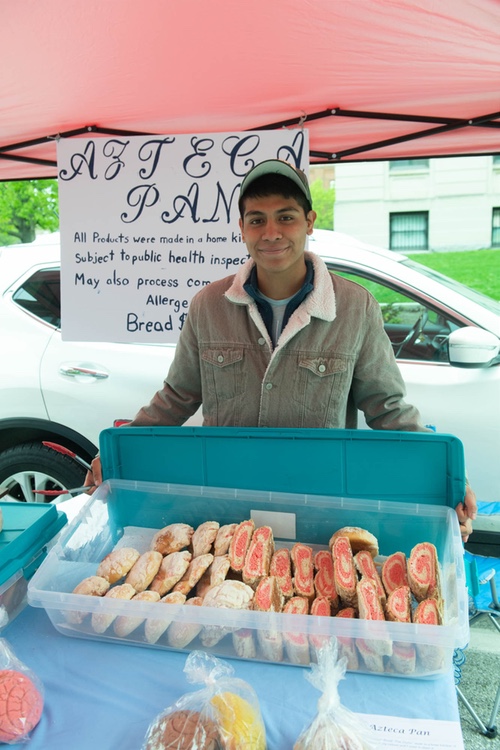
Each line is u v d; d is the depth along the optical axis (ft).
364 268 9.87
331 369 5.37
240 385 5.61
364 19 4.94
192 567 4.27
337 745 2.85
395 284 9.76
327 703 3.01
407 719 3.23
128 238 8.02
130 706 3.38
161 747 2.89
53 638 3.98
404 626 3.40
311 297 5.23
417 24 5.00
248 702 3.10
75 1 4.62
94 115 7.44
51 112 7.27
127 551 4.42
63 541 4.36
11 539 4.40
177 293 8.01
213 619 3.62
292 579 4.23
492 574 7.80
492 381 9.08
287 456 5.04
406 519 4.79
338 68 5.99
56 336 10.41
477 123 7.29
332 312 5.22
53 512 4.90
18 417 10.51
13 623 4.14
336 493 5.03
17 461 10.71
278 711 3.30
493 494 9.27
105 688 3.52
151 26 5.06
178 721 2.98
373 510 4.84
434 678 3.51
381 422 5.71
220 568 4.20
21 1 4.63
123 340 8.25
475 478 9.26
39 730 3.22
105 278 8.17
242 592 3.88
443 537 4.68
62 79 6.22
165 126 7.95
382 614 3.69
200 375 6.03
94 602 3.78
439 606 3.73
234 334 5.54
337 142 8.29
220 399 5.73
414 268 10.05
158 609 3.68
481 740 6.91
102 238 8.09
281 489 5.12
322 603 3.94
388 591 4.04
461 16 4.81
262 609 3.77
